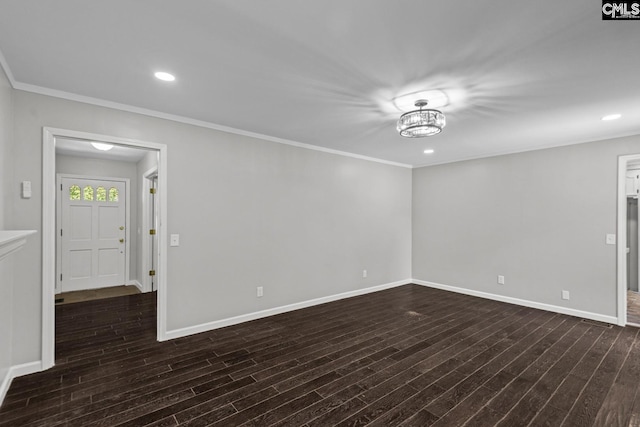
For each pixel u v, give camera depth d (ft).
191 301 11.14
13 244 5.31
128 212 18.84
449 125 11.43
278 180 13.62
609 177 12.70
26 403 6.91
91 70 7.46
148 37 6.07
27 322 8.25
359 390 7.55
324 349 9.89
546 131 12.14
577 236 13.48
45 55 6.77
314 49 6.47
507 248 15.65
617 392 7.55
